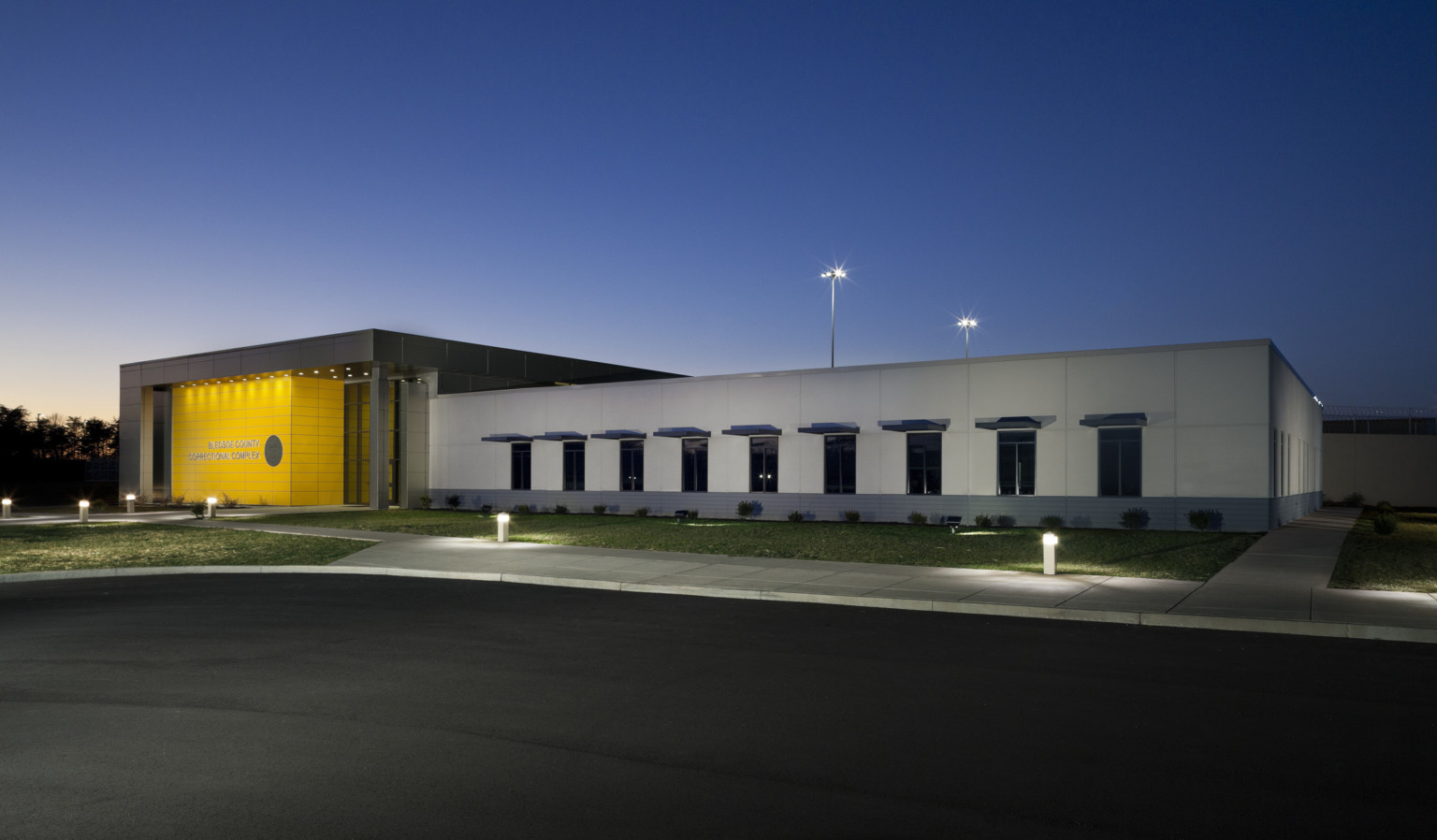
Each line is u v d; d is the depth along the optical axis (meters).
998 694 8.29
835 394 32.84
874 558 19.47
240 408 48.34
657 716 7.58
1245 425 26.05
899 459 31.44
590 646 10.56
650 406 37.16
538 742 6.85
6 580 17.39
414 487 44.22
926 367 31.06
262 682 8.80
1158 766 6.26
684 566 17.73
